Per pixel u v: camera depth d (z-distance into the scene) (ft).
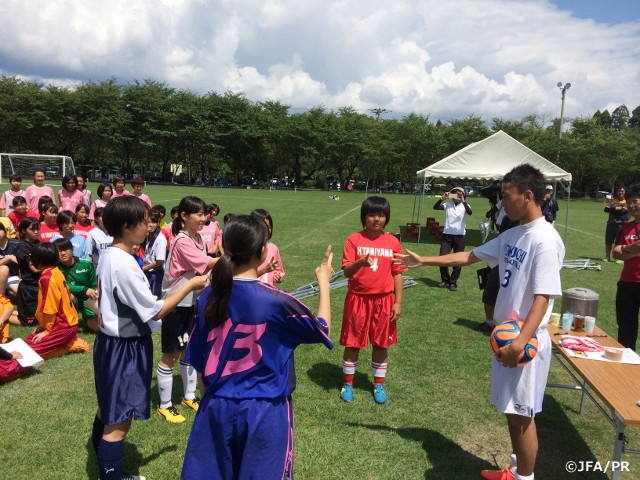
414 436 12.96
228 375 7.32
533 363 9.36
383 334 14.47
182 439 12.50
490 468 11.65
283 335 7.48
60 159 145.18
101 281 9.40
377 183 212.23
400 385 16.11
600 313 25.77
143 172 183.52
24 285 21.22
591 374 10.91
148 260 19.79
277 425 7.28
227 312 7.36
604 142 177.06
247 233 7.35
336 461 11.68
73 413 13.55
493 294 21.25
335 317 23.79
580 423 14.05
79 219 26.03
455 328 22.39
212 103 180.04
